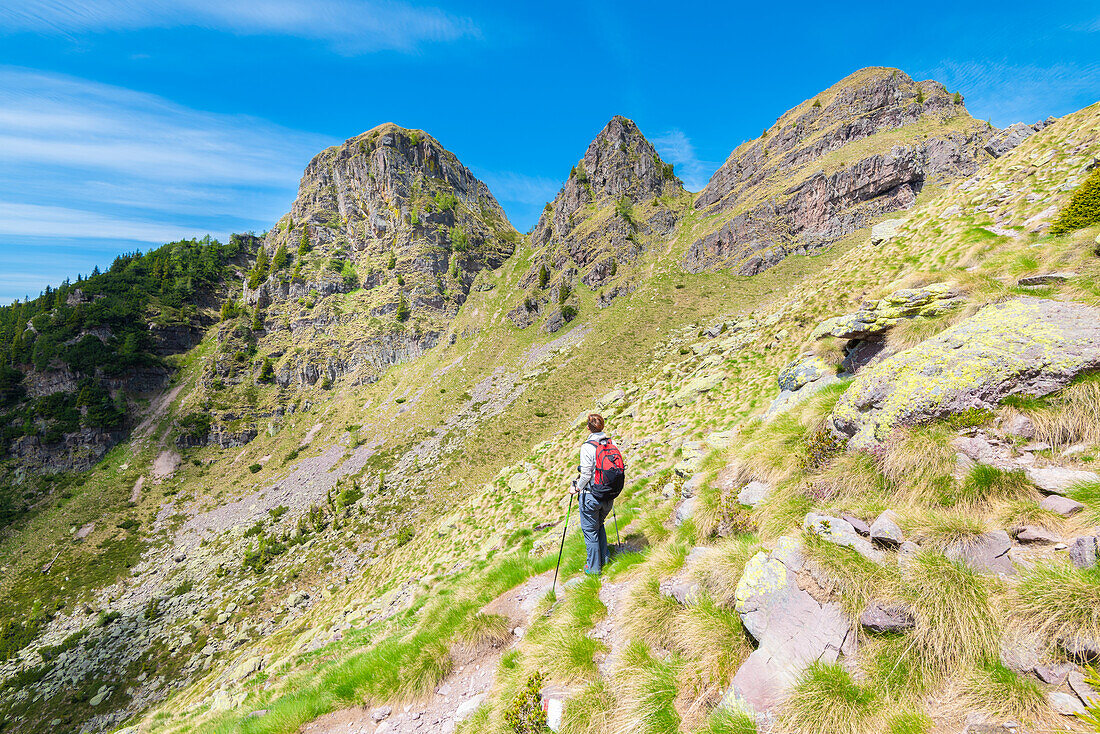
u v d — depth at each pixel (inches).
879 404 247.6
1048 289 291.0
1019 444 192.4
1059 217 626.5
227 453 5964.6
